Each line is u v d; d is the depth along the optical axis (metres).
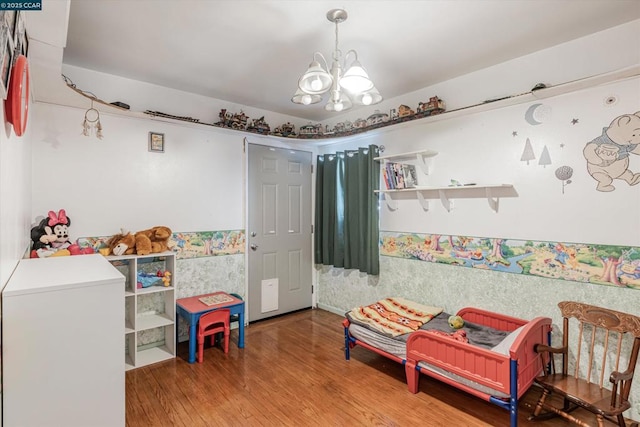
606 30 2.09
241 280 3.59
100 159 2.71
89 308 1.26
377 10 1.88
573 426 1.95
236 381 2.45
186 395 2.26
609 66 2.08
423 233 3.09
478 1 1.80
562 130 2.26
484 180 2.66
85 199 2.64
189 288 3.21
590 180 2.14
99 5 1.82
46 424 1.20
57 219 2.44
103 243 2.71
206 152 3.32
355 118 3.81
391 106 3.39
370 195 3.38
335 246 3.84
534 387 2.41
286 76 2.83
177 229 3.13
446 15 1.93
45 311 1.19
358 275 3.73
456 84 2.85
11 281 1.25
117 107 2.59
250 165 3.64
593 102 2.13
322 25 2.03
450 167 2.88
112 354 1.31
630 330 1.83
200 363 2.72
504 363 1.86
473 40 2.22
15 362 1.15
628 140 2.00
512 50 2.37
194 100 3.25
